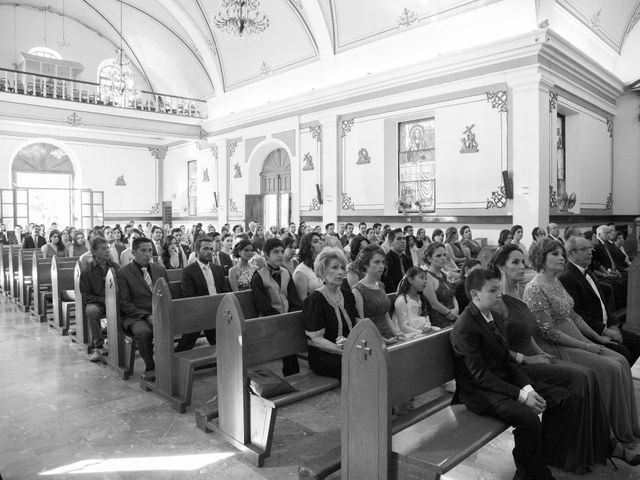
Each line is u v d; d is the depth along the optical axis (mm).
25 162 17641
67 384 4527
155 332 4258
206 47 16016
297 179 14195
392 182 12125
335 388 3453
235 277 5605
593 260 6918
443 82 10750
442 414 2908
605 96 12234
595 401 3061
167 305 4062
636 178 12664
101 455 3225
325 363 3582
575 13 10602
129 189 19891
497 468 3113
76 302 5824
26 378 4684
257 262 4762
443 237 9375
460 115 10570
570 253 4199
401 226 11688
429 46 11055
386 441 2453
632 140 12695
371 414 2512
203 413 3586
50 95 14883
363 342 2535
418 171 11758
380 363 2459
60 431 3572
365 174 12430
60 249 9062
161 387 4211
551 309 3545
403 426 2781
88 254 6285
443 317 4645
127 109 16000
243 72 15742
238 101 16219
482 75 10133
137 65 19438
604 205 12539
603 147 12422
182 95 18656
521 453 2764
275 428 3582
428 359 2883
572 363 3275
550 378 3074
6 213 17000
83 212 18609
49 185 18312
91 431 3570
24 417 3807
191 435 3510
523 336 3357
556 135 10164
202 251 5273
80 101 15117
